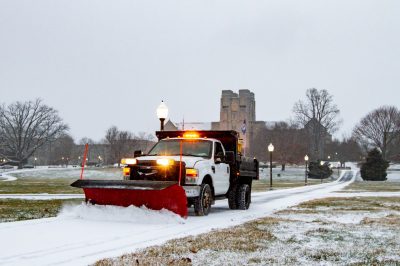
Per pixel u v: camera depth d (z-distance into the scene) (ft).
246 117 489.67
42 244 23.06
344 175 321.32
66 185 127.95
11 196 67.97
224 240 24.27
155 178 35.91
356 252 21.39
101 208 33.88
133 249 21.85
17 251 21.09
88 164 463.83
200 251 21.07
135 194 33.01
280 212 43.29
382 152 347.15
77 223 31.50
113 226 30.12
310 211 44.47
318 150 328.49
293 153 334.65
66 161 485.15
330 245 23.32
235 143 45.57
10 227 29.35
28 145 382.01
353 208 48.57
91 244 23.24
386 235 27.04
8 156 430.20
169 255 19.97
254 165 50.75
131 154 402.72
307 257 20.07
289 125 399.65
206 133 46.09
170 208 33.14
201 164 37.42
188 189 35.86
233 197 46.37
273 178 288.92
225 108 495.00
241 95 495.00
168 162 35.42
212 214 40.16
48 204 50.47
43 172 303.27
